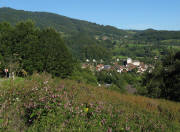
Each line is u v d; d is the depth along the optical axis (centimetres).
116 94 1274
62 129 453
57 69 2309
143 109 910
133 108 885
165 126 670
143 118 717
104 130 509
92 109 591
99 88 1366
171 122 752
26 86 759
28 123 478
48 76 1147
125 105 923
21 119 497
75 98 692
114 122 564
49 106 497
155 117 788
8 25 2130
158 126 639
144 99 1256
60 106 536
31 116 473
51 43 2264
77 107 574
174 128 688
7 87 709
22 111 529
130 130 534
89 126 504
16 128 450
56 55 2270
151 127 616
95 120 541
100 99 862
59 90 711
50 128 447
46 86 707
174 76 1773
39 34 2289
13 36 1958
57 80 1190
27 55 1947
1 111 512
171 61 1967
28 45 1959
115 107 758
